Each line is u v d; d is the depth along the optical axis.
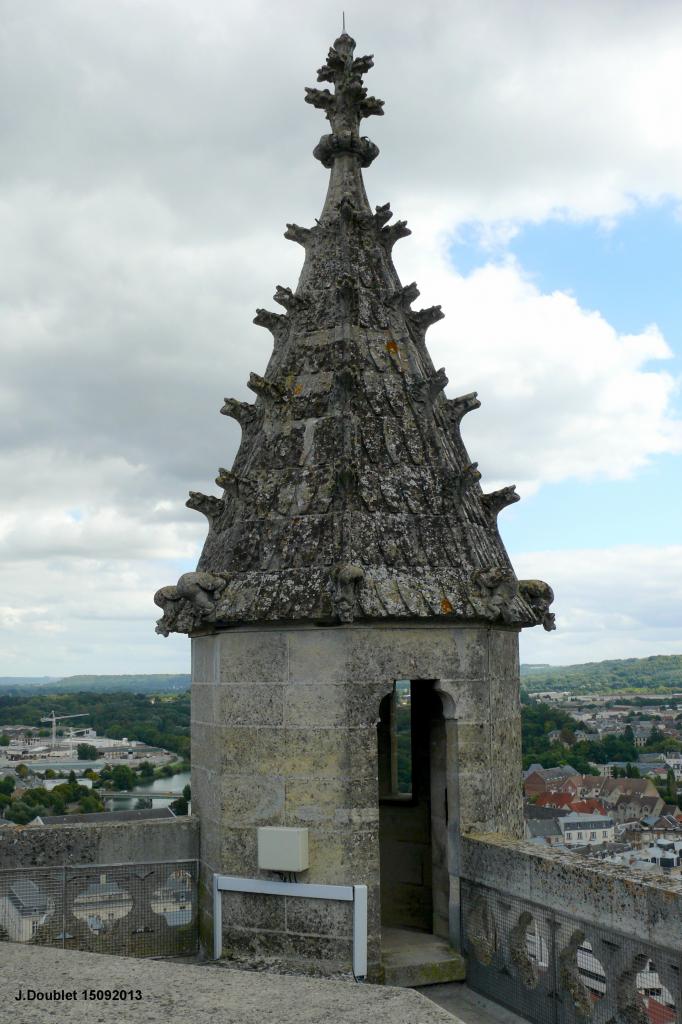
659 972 6.64
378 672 8.99
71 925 9.55
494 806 9.48
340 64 11.74
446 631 9.30
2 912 9.46
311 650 9.08
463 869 9.19
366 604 8.82
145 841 9.84
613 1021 7.02
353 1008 4.25
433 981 9.01
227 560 9.79
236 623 9.31
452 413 10.84
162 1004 4.30
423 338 11.09
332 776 8.88
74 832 9.72
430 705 10.52
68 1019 4.10
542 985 7.92
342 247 11.05
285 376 10.64
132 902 9.70
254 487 10.13
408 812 11.83
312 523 9.51
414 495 9.77
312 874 8.84
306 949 8.80
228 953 9.08
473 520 10.09
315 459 9.90
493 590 9.27
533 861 8.13
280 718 9.12
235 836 9.20
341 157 11.67
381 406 10.18
